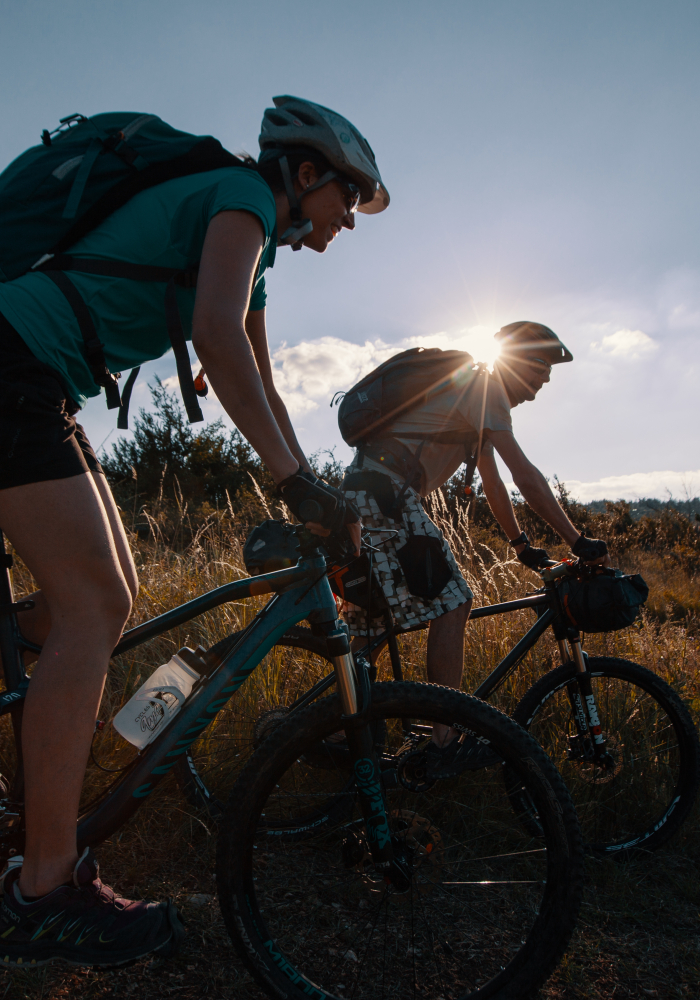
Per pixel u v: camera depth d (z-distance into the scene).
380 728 1.62
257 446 1.27
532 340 2.38
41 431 1.19
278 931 1.53
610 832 2.32
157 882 1.74
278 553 1.47
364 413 2.20
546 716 2.43
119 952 1.22
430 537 2.09
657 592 7.10
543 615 2.36
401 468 2.18
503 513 2.48
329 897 1.67
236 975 1.46
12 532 1.22
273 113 1.54
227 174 1.33
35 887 1.21
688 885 2.02
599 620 2.20
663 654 3.49
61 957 1.21
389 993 1.43
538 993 1.52
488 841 1.95
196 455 9.26
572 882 1.37
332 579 2.04
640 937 1.78
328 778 1.81
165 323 1.39
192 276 1.34
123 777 1.43
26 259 1.24
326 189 1.53
